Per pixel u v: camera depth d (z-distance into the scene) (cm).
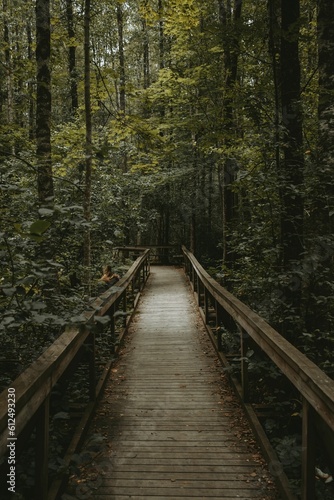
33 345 442
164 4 926
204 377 593
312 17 1272
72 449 364
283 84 584
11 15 1423
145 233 2753
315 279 555
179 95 1227
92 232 1089
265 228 638
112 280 916
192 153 1667
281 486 314
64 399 478
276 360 338
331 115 609
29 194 591
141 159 1102
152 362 666
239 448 393
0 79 808
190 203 1966
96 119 1535
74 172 1028
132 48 2528
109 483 336
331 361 531
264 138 605
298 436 389
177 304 1161
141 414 473
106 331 755
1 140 612
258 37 704
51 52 870
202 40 1192
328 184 562
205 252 2242
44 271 316
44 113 667
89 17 768
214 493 322
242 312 466
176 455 381
